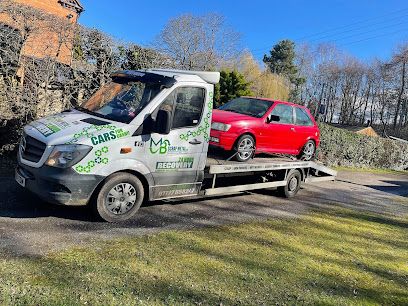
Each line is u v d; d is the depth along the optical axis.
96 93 6.81
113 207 5.76
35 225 5.27
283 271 5.07
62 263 4.29
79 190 5.32
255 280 4.68
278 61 73.25
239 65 45.94
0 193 6.32
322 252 6.05
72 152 5.21
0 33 8.02
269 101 8.91
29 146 5.53
